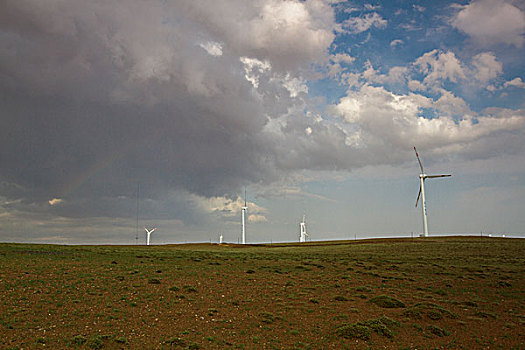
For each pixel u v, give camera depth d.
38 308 35.72
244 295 45.44
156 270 58.06
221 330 33.41
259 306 41.25
